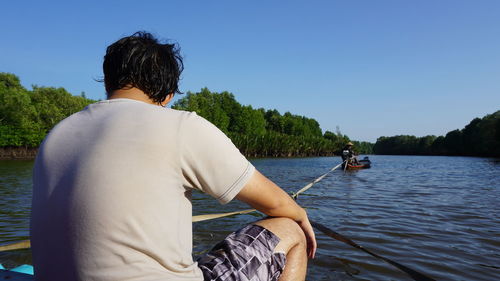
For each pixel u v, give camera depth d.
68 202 1.12
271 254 1.55
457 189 10.73
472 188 11.02
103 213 1.09
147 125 1.20
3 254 3.82
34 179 1.26
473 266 3.54
